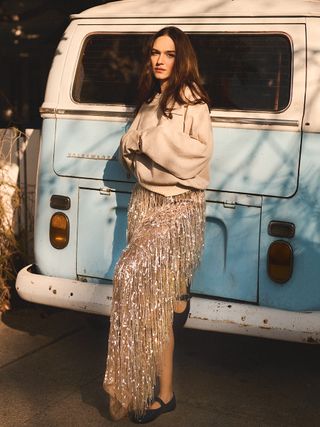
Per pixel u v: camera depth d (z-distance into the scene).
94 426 3.52
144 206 3.37
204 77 3.85
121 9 4.16
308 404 3.81
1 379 4.05
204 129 3.27
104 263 4.08
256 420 3.61
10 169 5.13
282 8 3.75
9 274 5.07
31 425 3.52
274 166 3.64
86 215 4.10
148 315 3.24
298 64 3.63
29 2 10.76
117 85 4.05
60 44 4.24
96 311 3.99
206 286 3.85
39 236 4.25
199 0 4.03
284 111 3.62
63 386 3.97
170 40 3.27
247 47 3.78
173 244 3.26
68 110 4.09
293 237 3.63
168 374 3.48
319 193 3.57
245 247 3.74
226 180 3.74
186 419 3.60
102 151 4.02
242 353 4.51
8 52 12.56
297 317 3.59
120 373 3.25
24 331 4.80
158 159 3.22
